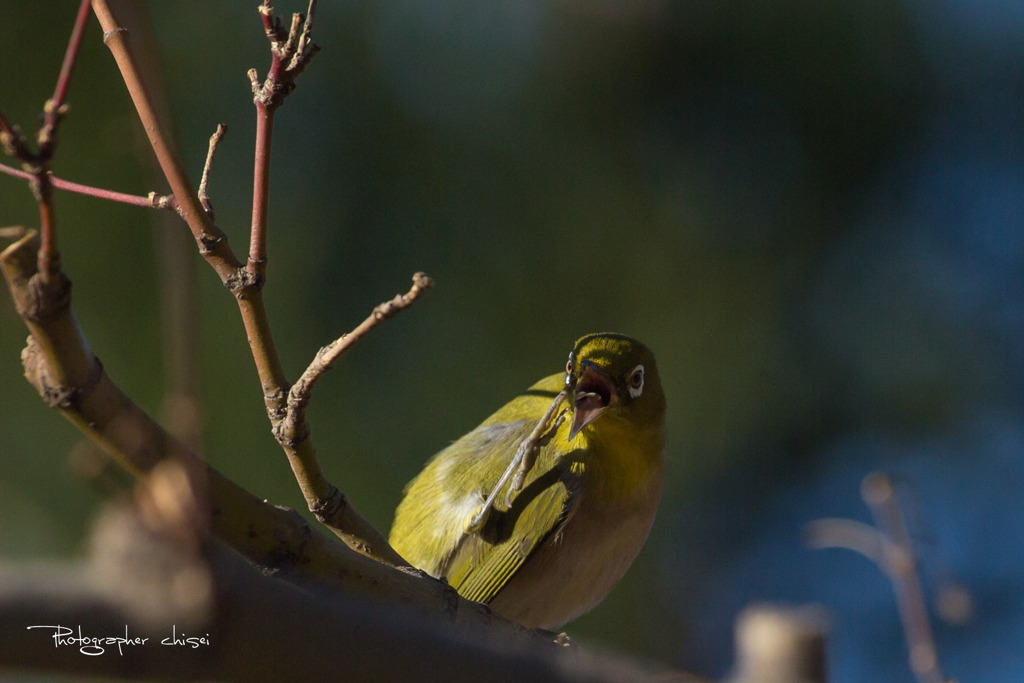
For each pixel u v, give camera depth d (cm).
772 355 1546
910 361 1628
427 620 328
